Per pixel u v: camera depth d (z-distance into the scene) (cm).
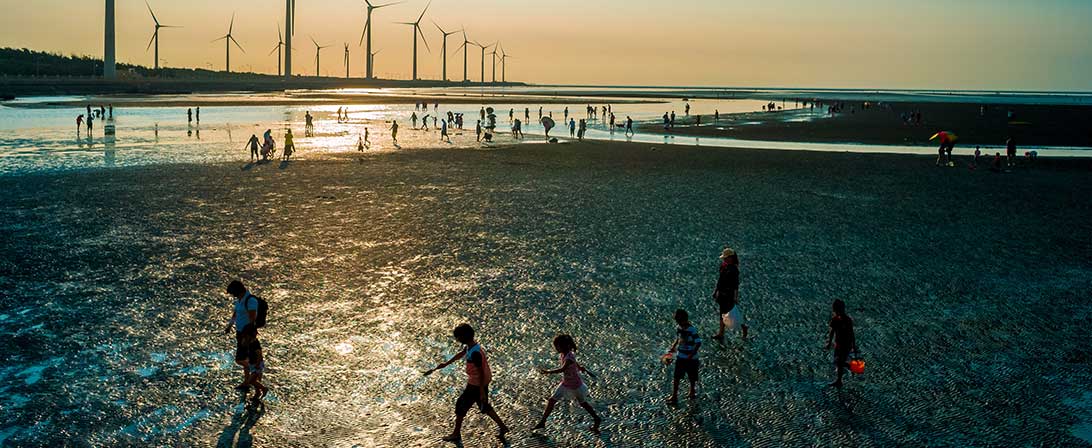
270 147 4447
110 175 3572
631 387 1226
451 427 1080
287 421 1083
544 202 3017
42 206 2712
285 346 1367
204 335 1416
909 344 1438
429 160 4547
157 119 8312
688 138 6731
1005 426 1100
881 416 1130
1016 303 1720
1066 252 2267
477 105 15050
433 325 1501
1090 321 1595
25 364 1257
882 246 2295
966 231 2558
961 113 12344
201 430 1048
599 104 17062
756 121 9750
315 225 2483
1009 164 4650
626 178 3791
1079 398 1199
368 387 1203
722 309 1446
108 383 1191
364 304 1628
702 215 2769
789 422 1108
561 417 1119
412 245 2209
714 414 1133
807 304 1686
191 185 3312
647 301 1691
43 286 1708
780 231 2497
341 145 5550
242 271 1877
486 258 2064
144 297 1641
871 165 4556
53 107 10556
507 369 1290
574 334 1467
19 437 1009
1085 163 4891
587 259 2070
